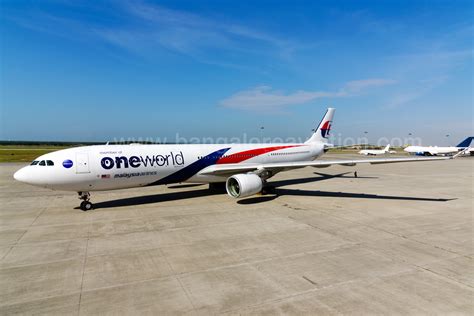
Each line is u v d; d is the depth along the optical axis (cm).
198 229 1419
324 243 1225
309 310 739
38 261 1046
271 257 1077
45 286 865
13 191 2512
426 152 9012
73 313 727
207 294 816
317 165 2147
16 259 1064
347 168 4700
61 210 1812
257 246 1189
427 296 805
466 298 796
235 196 1967
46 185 1645
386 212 1761
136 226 1468
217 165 2256
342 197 2230
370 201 2086
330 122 3272
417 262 1032
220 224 1505
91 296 807
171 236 1314
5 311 736
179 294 816
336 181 3138
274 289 844
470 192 2486
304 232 1372
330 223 1526
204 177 2214
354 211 1786
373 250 1146
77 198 2186
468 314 721
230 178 2000
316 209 1836
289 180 3209
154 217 1639
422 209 1845
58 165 1644
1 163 5316
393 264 1015
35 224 1506
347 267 991
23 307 754
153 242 1238
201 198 2166
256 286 861
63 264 1019
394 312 730
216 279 905
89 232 1373
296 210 1809
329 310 738
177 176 2072
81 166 1684
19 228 1438
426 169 4591
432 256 1088
